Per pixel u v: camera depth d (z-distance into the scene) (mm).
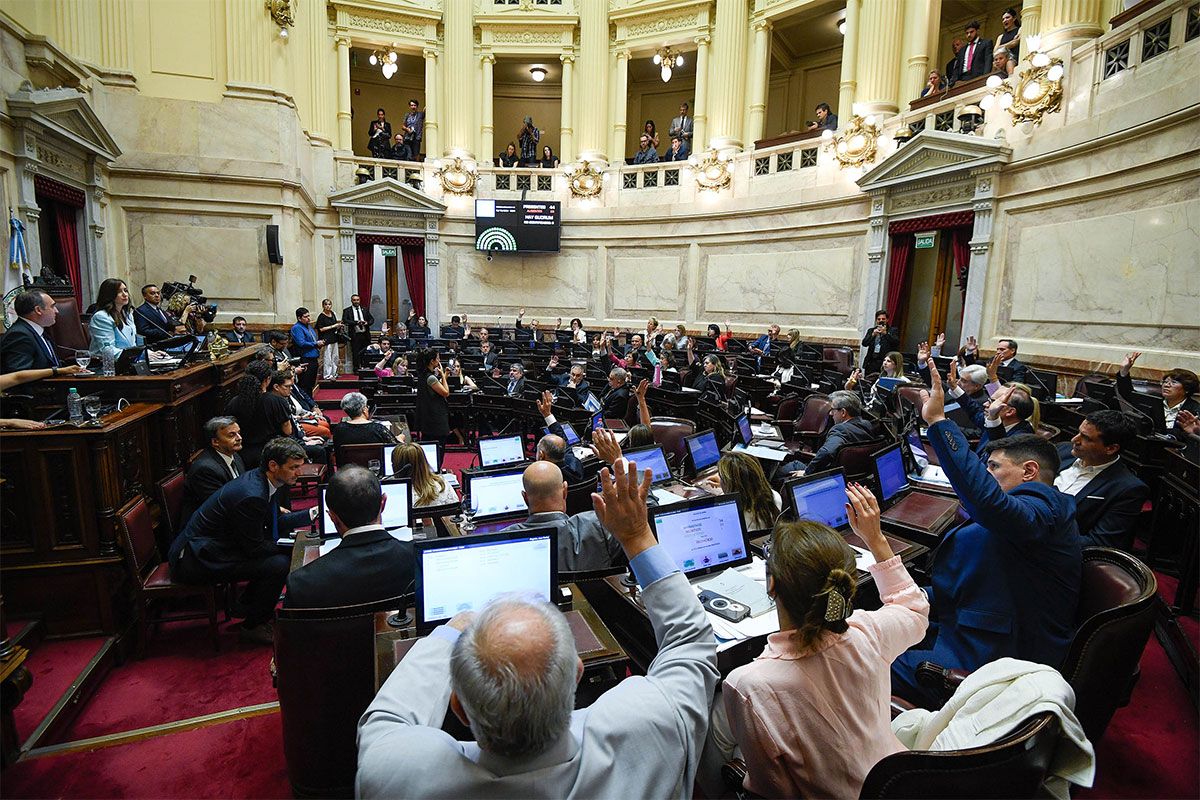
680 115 15398
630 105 18703
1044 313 8328
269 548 3232
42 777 2305
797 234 12703
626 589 2533
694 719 1173
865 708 1392
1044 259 8344
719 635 2160
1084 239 7730
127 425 3352
